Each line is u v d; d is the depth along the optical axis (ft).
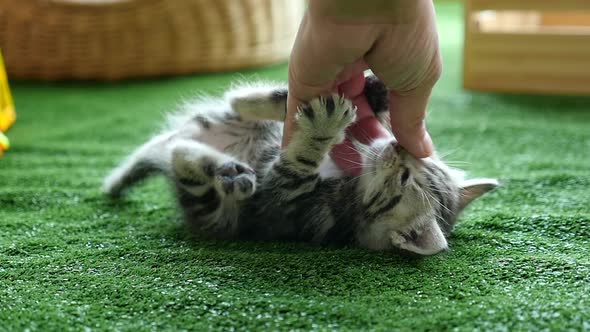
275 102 2.07
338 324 1.70
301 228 2.08
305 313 1.73
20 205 2.23
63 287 1.83
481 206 2.23
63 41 3.52
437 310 1.74
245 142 2.19
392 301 1.77
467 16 3.28
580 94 3.24
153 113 3.03
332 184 2.07
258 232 2.10
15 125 2.87
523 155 2.60
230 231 2.11
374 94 2.08
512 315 1.72
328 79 1.73
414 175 2.03
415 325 1.70
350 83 1.95
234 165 2.04
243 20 3.77
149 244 2.03
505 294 1.79
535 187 2.33
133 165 2.26
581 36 3.17
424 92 1.75
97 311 1.75
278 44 4.01
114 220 2.17
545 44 3.22
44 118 2.97
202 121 2.22
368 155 2.05
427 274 1.88
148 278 1.86
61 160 2.56
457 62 4.11
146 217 2.20
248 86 2.16
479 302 1.76
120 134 2.80
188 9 3.57
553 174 2.40
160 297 1.78
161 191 2.37
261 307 1.75
